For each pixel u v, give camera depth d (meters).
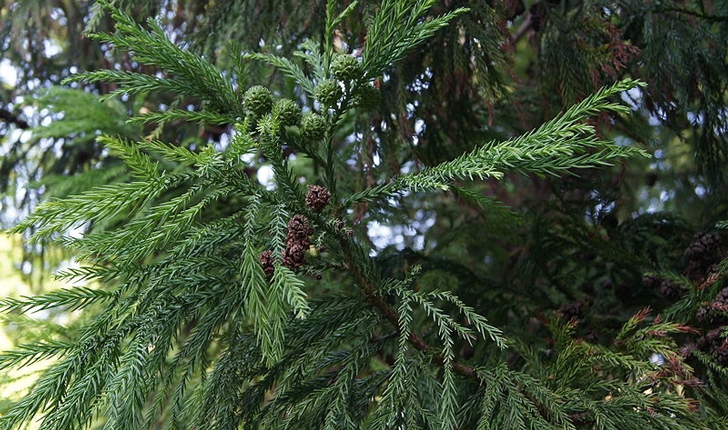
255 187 0.60
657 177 1.45
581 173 1.02
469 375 0.69
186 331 0.93
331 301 0.69
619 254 0.94
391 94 0.88
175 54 0.64
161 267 0.61
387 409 0.61
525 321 0.95
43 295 0.59
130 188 0.55
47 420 0.56
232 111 0.66
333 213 0.64
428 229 1.47
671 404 0.65
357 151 0.93
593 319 0.88
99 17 0.86
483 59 0.83
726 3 0.89
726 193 0.94
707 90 0.86
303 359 0.66
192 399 0.68
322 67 0.71
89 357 0.59
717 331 0.74
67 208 0.54
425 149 0.95
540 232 1.01
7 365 0.58
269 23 0.92
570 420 0.63
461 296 0.96
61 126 1.13
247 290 0.55
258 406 0.67
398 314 0.68
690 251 0.86
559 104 0.97
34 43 1.39
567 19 0.91
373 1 0.83
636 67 0.93
